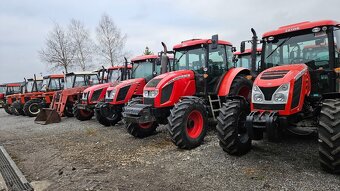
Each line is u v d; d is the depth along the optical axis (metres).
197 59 6.55
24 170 4.78
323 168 3.65
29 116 13.46
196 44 6.47
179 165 4.37
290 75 4.09
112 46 21.58
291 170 3.80
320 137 3.56
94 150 5.70
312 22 4.62
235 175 3.79
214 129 6.70
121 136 6.93
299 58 4.80
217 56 6.69
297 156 4.32
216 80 6.56
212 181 3.67
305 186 3.29
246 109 4.62
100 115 8.50
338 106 3.58
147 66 9.02
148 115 5.82
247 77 6.82
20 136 7.95
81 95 11.60
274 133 3.86
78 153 5.55
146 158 4.89
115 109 8.57
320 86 4.53
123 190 3.61
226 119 4.49
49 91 14.31
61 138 7.19
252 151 4.71
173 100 6.00
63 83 14.51
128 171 4.30
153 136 6.67
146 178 3.96
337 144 3.42
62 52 22.75
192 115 5.40
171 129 5.16
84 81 13.08
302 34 4.78
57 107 11.66
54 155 5.52
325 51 4.52
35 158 5.47
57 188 3.83
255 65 5.15
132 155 5.15
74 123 9.77
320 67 4.57
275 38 5.06
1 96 23.00
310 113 4.46
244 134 4.60
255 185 3.44
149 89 6.07
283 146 4.86
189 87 6.30
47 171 4.62
